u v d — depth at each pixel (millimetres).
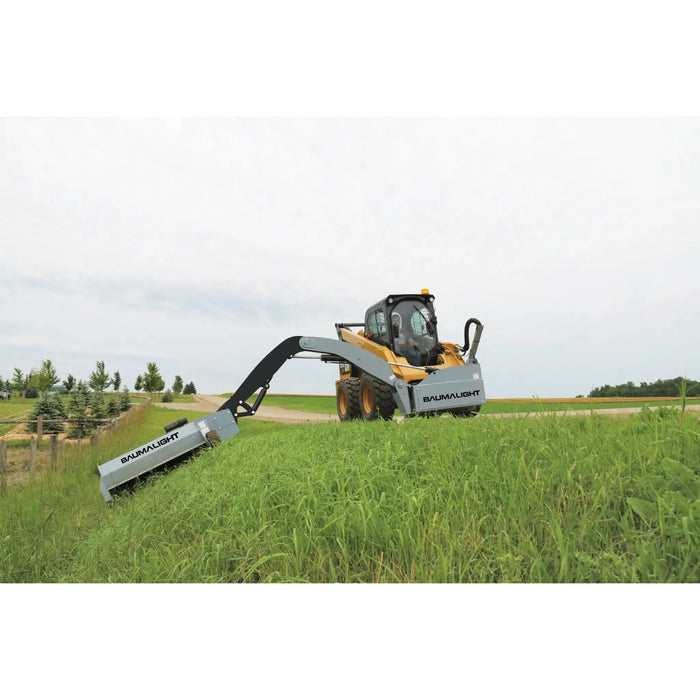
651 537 2137
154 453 6461
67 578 3652
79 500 6719
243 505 3496
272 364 7598
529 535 2326
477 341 8375
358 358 7926
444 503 2768
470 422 4801
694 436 2938
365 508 2816
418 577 2318
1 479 8555
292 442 6211
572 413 4328
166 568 2979
